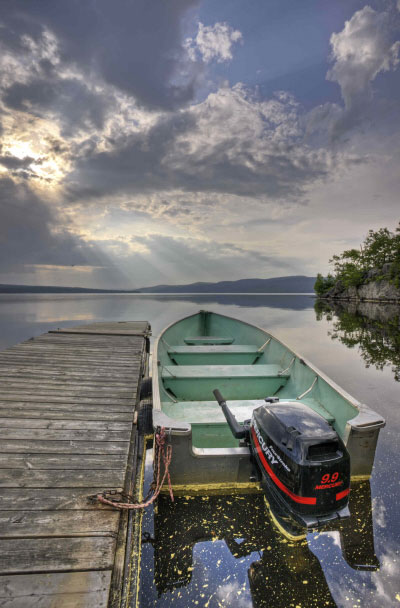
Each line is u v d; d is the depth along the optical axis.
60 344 7.05
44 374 4.86
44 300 68.50
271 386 5.28
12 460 2.65
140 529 2.59
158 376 4.62
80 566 1.72
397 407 6.06
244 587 2.16
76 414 3.52
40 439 2.98
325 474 2.18
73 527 1.98
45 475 2.47
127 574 1.91
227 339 8.99
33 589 1.59
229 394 5.12
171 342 7.91
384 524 2.77
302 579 2.22
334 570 2.30
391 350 12.16
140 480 3.17
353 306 45.69
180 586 2.17
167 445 2.99
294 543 2.54
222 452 3.06
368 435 3.18
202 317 11.91
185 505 2.98
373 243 63.50
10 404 3.74
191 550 2.48
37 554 1.78
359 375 8.52
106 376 4.81
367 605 2.03
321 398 4.18
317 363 9.98
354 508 2.97
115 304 50.69
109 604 1.60
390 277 52.62
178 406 4.18
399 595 2.11
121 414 3.54
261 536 2.62
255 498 3.07
